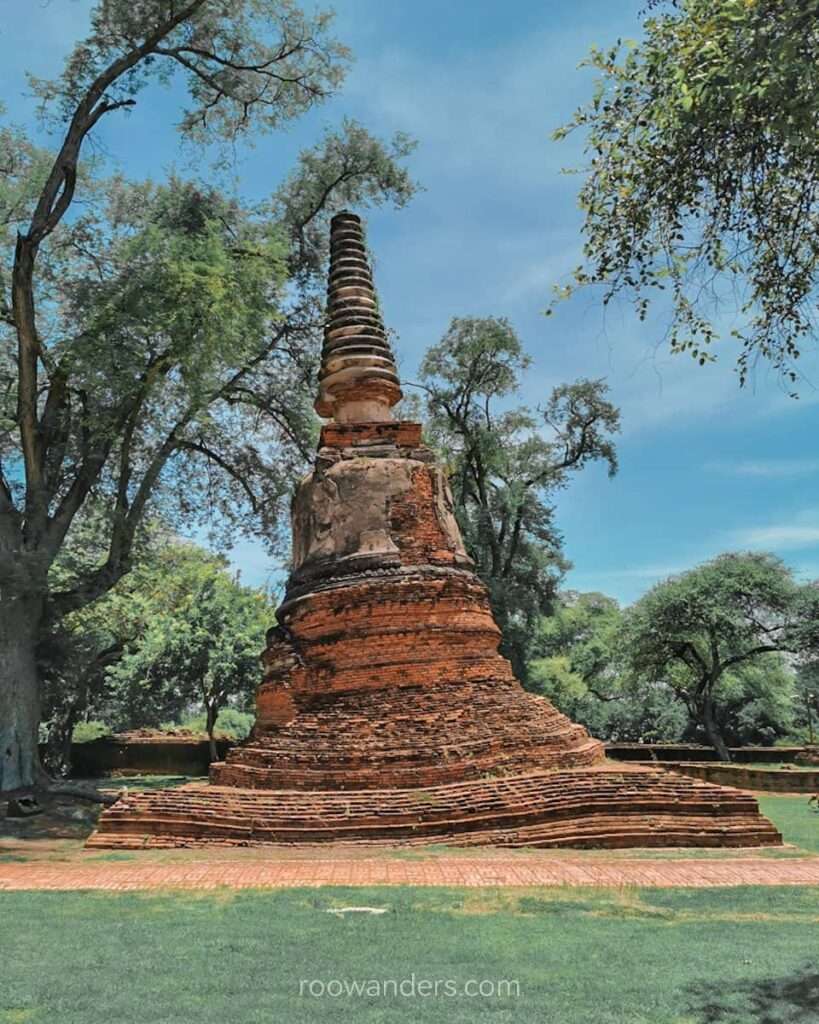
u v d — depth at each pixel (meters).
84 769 38.91
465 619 15.53
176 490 30.72
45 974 6.78
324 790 13.77
